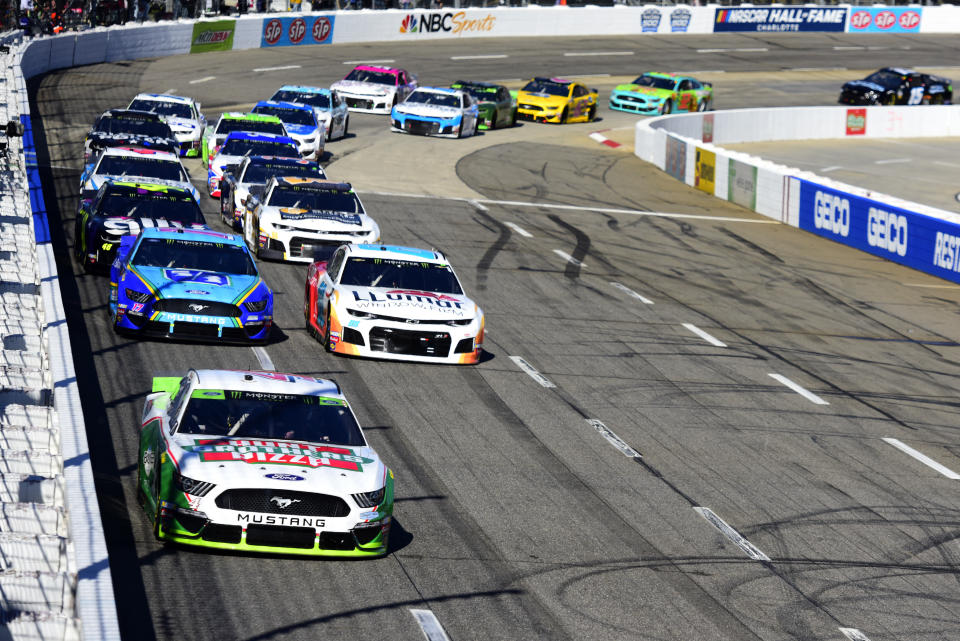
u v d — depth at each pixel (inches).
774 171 4702.3
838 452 2094.0
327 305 2388.0
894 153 6978.4
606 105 7539.4
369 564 1396.4
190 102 4894.2
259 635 1173.1
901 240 4005.9
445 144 5728.3
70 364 1861.5
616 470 1871.3
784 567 1531.7
